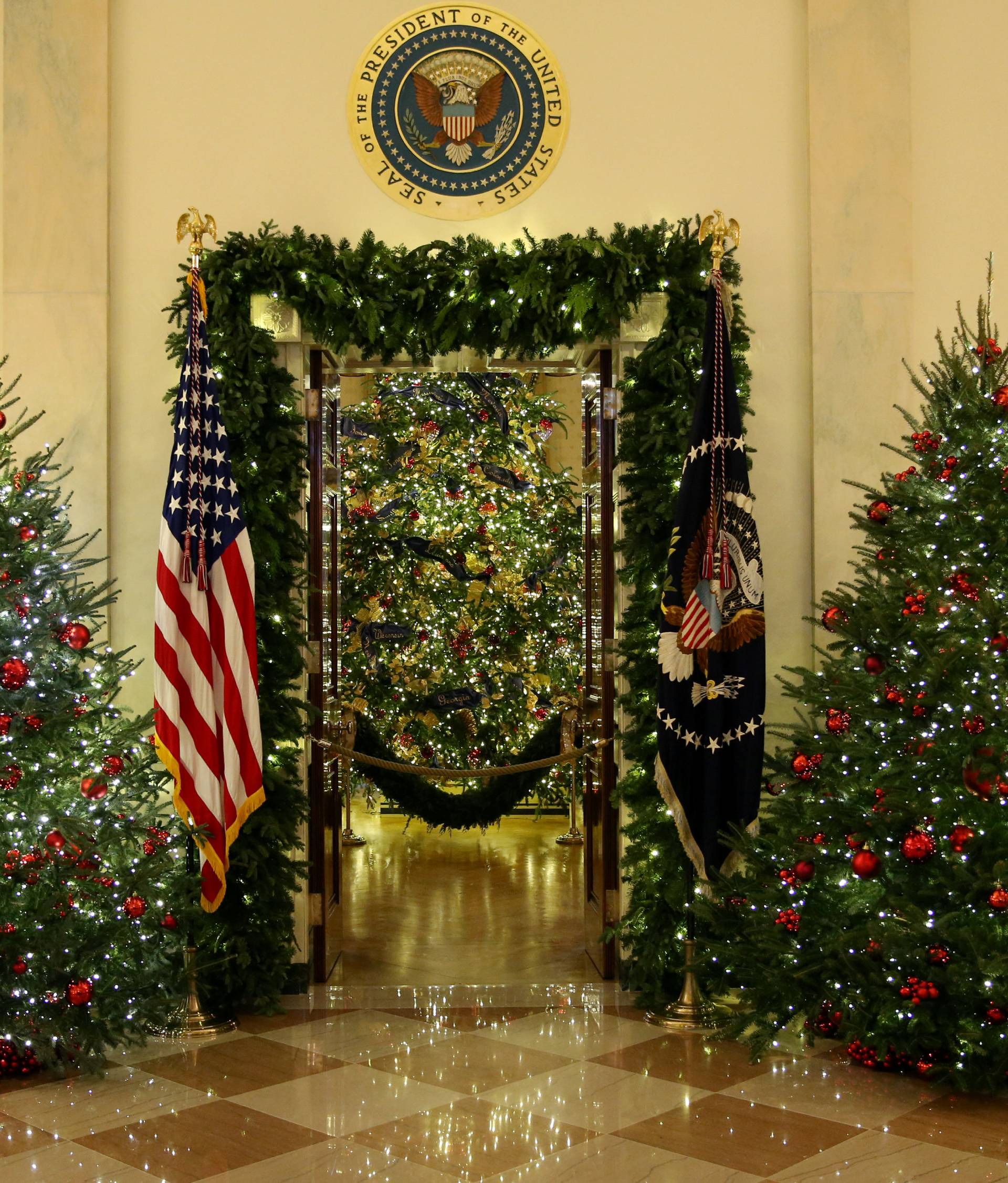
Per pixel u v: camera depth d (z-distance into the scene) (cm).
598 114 562
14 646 439
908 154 562
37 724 424
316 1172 346
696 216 560
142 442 554
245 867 498
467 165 561
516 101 562
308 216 557
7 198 549
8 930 421
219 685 480
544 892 745
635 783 525
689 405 523
